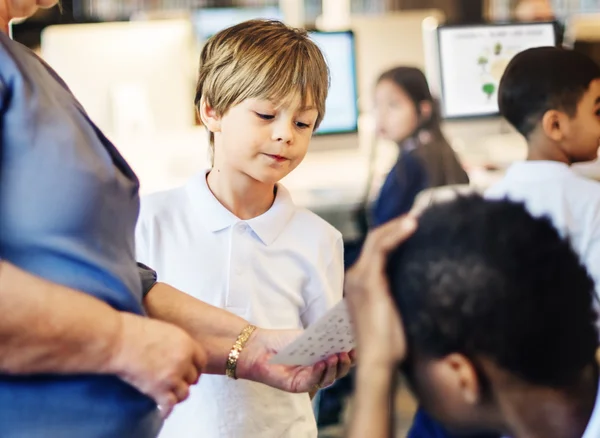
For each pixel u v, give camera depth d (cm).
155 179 332
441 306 84
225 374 122
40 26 333
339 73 352
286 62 124
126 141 334
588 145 112
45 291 88
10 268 87
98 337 90
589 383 83
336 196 315
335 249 138
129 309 98
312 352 112
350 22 366
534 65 114
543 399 83
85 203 92
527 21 181
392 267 87
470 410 85
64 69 328
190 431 130
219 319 122
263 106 124
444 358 85
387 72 269
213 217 132
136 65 333
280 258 133
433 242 85
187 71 338
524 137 116
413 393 88
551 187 89
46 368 90
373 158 304
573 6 541
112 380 95
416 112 260
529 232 83
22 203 91
